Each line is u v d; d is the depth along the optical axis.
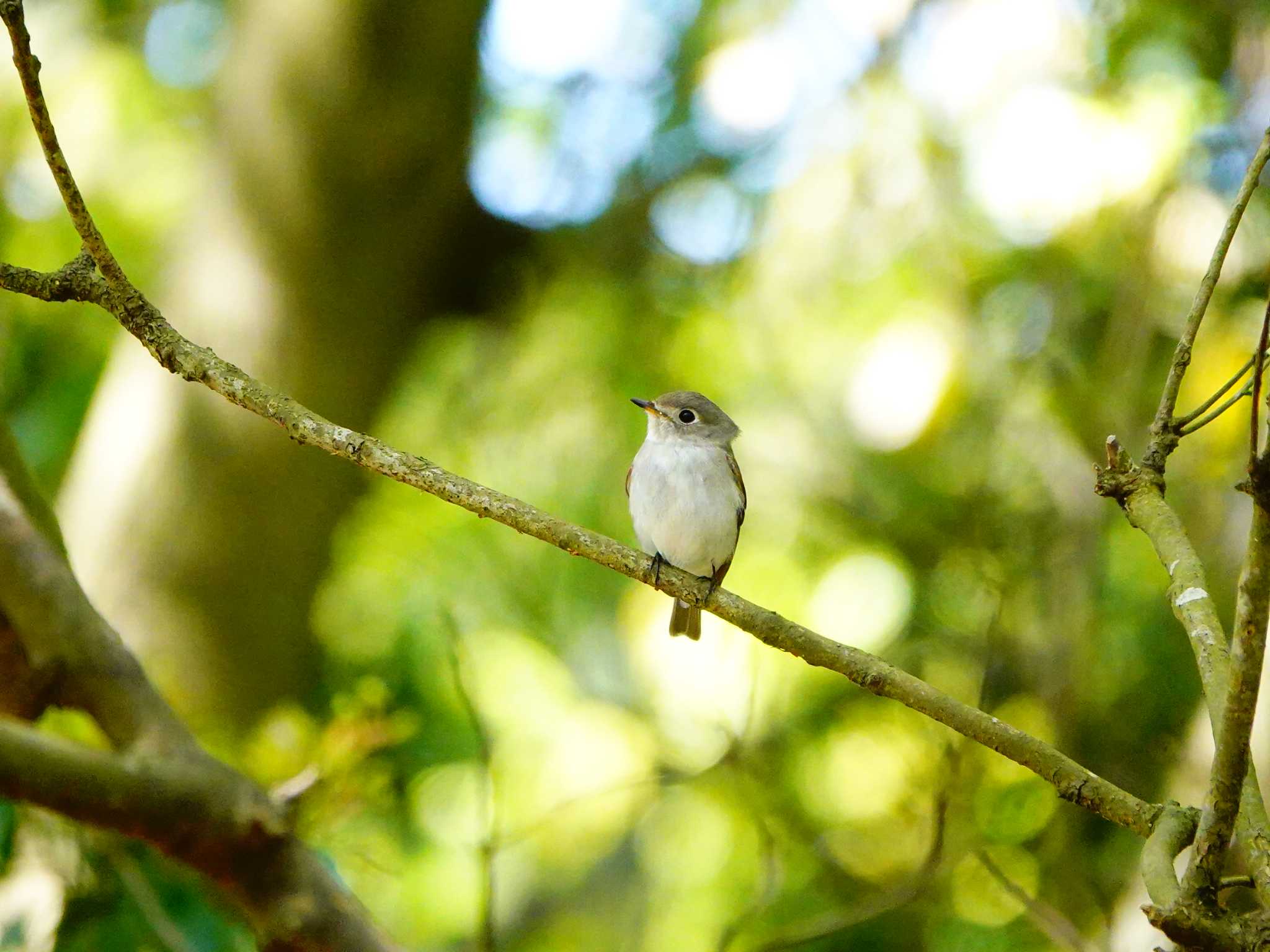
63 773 4.80
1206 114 11.83
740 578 13.84
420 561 14.97
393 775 8.29
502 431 16.12
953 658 12.28
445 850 13.18
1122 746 11.80
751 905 9.49
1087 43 12.66
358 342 12.78
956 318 13.20
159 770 5.04
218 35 16.81
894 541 12.91
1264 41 11.98
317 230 12.46
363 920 5.41
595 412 15.80
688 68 15.48
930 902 11.70
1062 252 12.51
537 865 14.11
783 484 14.21
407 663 13.16
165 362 5.61
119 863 6.84
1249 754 4.00
